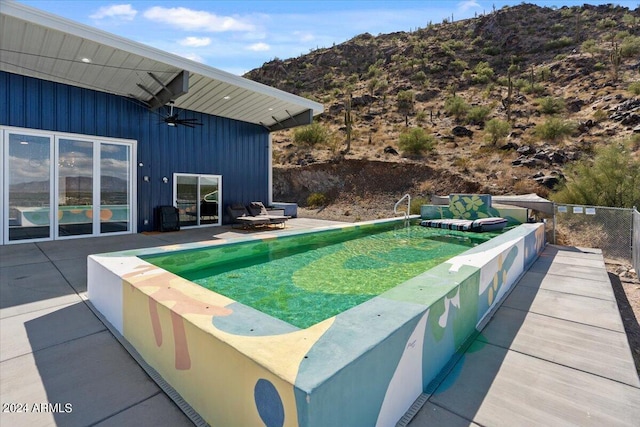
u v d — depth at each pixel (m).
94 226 9.10
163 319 2.35
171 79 8.38
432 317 2.34
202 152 11.62
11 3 5.35
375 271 5.22
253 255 6.05
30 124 7.99
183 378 2.15
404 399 2.01
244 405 1.66
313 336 1.81
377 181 18.17
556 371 2.48
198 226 11.49
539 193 13.52
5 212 7.66
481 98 26.02
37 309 3.69
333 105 28.91
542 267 5.75
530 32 36.19
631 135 15.42
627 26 30.92
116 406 2.09
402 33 49.22
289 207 14.19
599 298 4.14
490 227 8.59
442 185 16.38
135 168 9.85
